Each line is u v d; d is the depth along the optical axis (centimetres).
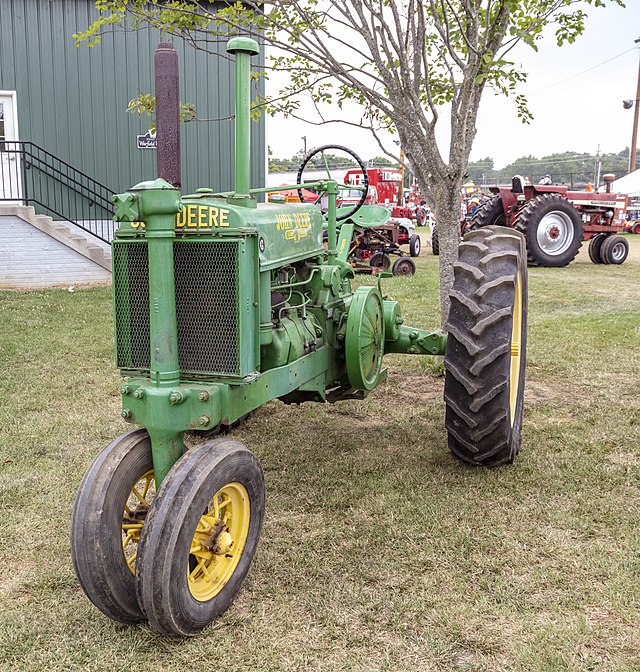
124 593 247
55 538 317
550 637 242
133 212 244
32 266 1121
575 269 1349
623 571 281
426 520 327
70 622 258
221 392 261
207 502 241
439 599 266
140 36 1251
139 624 257
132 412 258
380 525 323
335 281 371
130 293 270
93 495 245
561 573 281
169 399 250
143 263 265
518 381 412
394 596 269
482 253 365
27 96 1228
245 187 281
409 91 504
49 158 1252
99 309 882
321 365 356
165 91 301
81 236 1145
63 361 622
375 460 402
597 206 1441
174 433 255
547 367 587
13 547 310
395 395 529
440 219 535
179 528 230
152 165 1292
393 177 2133
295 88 599
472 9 471
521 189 1485
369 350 380
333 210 380
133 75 1260
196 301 262
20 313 843
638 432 434
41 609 266
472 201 2345
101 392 533
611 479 366
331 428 459
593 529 315
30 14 1205
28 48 1215
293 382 320
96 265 1151
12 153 1240
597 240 1458
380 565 290
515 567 287
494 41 488
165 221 246
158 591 228
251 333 267
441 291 544
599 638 242
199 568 257
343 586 276
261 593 274
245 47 265
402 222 1578
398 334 434
